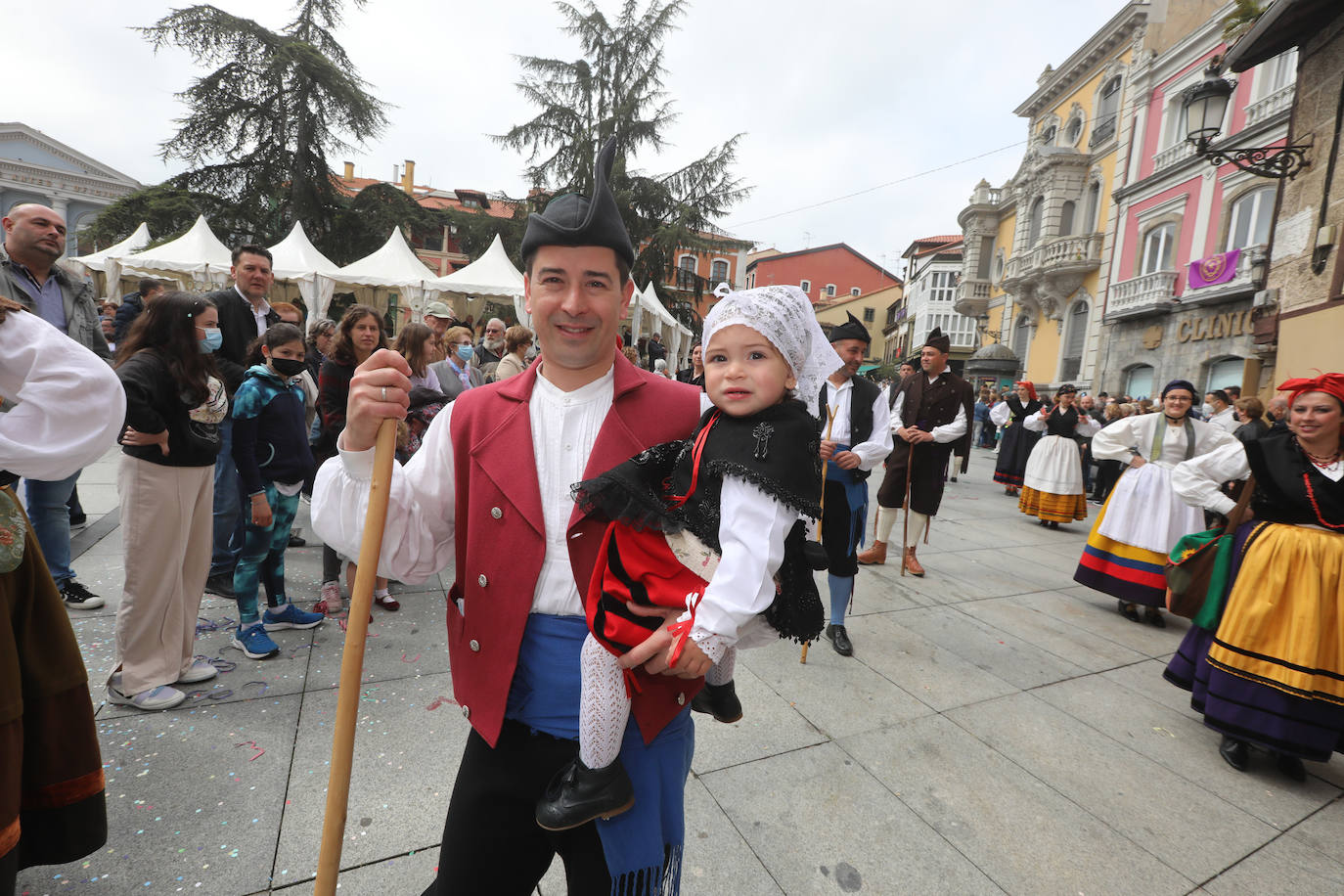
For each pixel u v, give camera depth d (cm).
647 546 99
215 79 1969
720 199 2386
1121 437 454
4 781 126
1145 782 253
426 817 199
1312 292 690
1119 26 1712
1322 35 686
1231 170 1346
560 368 119
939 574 516
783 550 93
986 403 1803
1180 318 1453
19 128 2752
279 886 170
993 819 223
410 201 2216
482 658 111
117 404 144
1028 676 338
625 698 102
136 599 246
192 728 237
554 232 105
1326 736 248
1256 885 202
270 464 307
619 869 103
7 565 128
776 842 204
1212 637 289
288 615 323
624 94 2317
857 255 4809
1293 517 273
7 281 335
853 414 355
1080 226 1881
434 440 121
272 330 306
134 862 174
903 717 286
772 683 311
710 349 104
